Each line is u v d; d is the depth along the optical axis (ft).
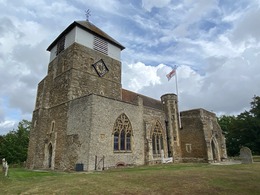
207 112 109.91
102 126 68.59
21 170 71.56
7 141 160.15
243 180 38.75
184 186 33.65
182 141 104.63
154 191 30.42
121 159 72.59
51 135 81.10
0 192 32.22
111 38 104.94
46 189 31.96
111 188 31.91
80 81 83.35
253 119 124.16
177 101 109.19
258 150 125.39
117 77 100.42
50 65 100.37
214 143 106.52
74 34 88.99
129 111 81.66
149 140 85.40
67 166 68.18
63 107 79.36
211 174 44.70
